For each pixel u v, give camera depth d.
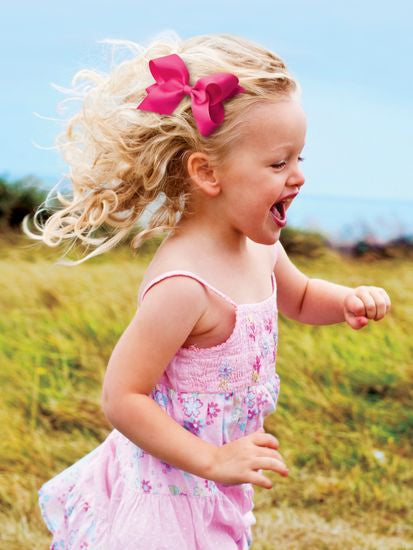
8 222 6.02
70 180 2.01
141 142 1.86
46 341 4.11
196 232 1.85
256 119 1.73
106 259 5.44
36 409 3.52
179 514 1.86
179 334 1.77
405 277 5.52
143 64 1.92
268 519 2.92
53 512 2.04
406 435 3.45
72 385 3.74
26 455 3.20
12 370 3.80
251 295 1.89
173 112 1.79
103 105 1.92
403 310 4.66
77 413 3.51
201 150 1.78
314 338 4.20
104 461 1.99
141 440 1.76
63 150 2.04
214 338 1.83
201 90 1.75
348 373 3.88
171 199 1.87
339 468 3.22
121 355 1.78
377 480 3.15
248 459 1.69
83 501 1.97
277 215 1.80
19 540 2.74
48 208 2.25
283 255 2.13
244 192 1.76
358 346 4.12
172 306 1.76
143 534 1.84
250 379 1.87
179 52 1.85
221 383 1.85
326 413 3.58
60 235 2.03
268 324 1.91
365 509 2.99
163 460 1.76
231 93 1.73
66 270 5.14
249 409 1.89
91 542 1.93
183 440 1.74
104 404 1.80
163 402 1.86
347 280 5.40
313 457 3.29
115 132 1.88
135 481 1.88
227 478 1.70
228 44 1.81
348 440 3.39
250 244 1.97
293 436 3.41
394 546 2.79
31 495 2.97
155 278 1.78
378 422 3.53
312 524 2.90
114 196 1.94
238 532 1.95
